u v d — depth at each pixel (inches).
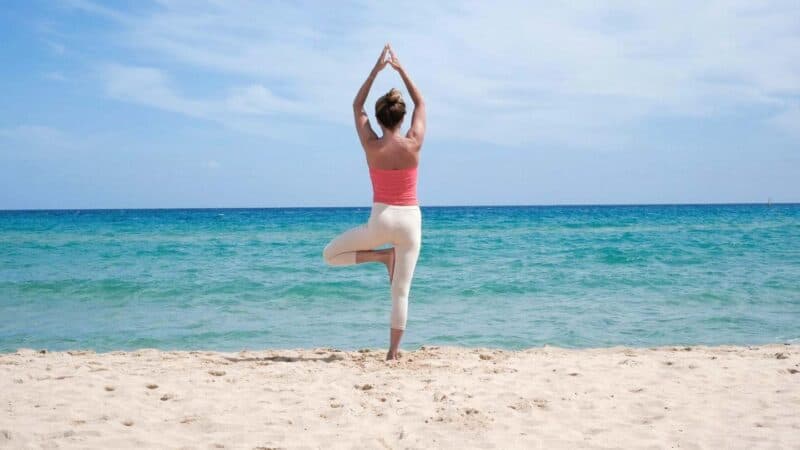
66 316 394.0
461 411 161.5
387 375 201.0
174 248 887.1
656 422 154.8
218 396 175.8
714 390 183.8
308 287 489.4
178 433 146.0
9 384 186.9
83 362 228.7
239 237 1176.2
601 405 168.9
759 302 430.3
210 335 338.3
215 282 518.9
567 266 632.4
